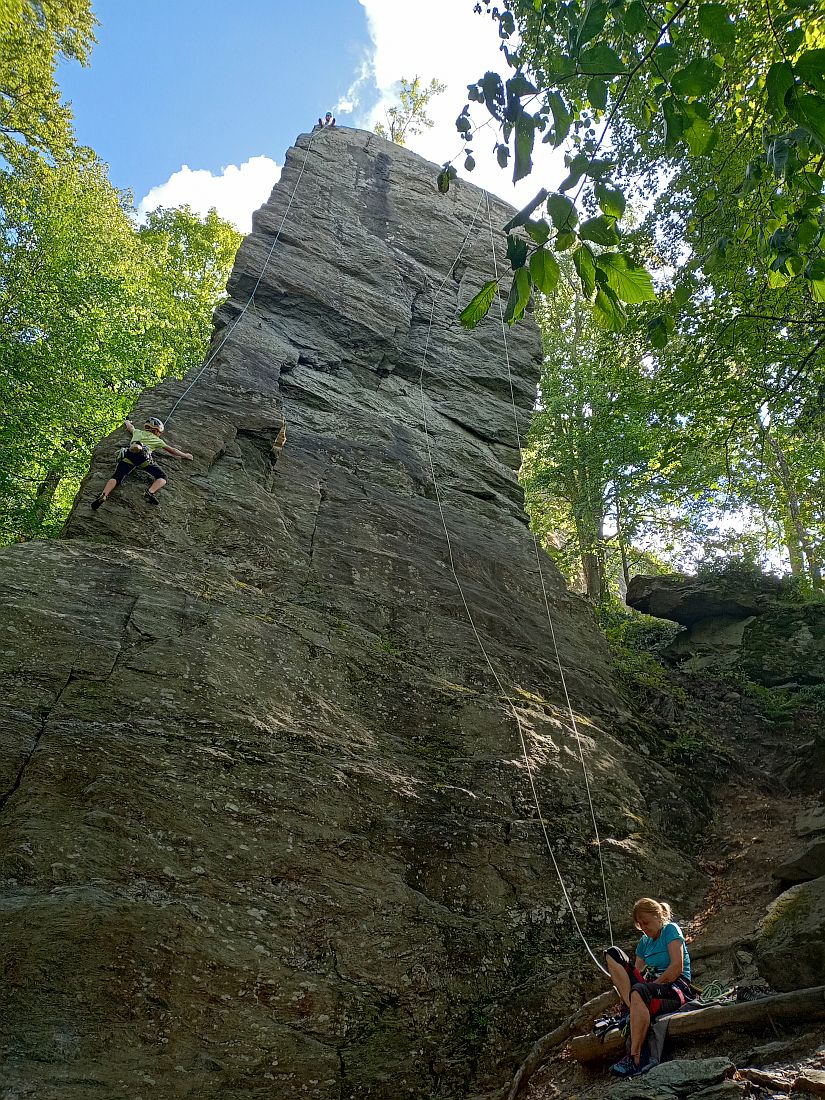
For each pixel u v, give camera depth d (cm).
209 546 920
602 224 359
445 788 774
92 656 713
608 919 752
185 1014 546
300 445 1150
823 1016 469
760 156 466
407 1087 579
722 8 350
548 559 1266
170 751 668
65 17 1831
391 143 1775
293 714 767
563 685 1040
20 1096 475
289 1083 550
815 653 1523
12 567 755
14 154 1986
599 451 2142
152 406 1034
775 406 1312
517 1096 559
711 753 1108
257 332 1265
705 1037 496
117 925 555
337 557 1012
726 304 1260
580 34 362
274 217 1446
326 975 607
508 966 678
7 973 516
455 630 1008
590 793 867
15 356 1881
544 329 2539
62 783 617
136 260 2327
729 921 757
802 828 898
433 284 1567
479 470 1335
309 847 667
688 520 2181
